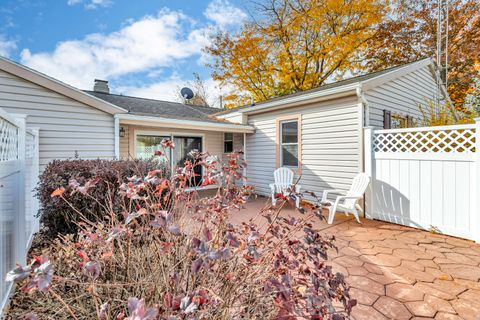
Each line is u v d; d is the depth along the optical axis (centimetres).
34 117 442
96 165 324
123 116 543
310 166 599
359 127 497
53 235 284
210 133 862
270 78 1266
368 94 514
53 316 134
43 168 448
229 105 1368
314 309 118
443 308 197
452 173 367
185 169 172
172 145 182
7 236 174
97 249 167
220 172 166
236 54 1209
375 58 1143
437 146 383
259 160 750
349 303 130
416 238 359
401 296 214
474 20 943
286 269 139
